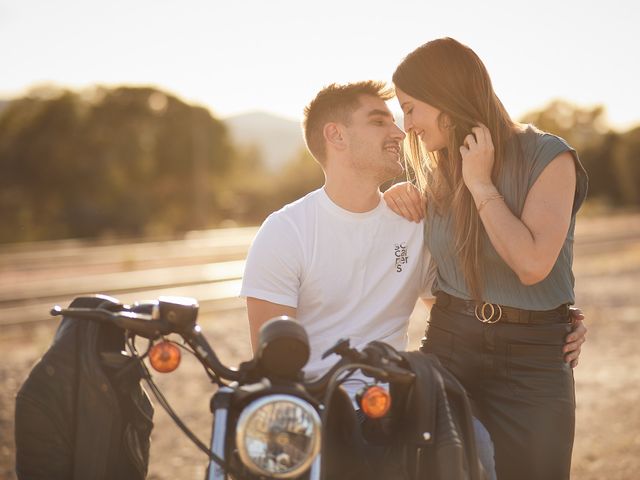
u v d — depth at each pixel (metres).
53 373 2.56
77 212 43.72
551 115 69.38
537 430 3.10
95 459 2.54
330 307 3.38
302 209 3.39
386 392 2.32
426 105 3.26
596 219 47.19
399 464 2.60
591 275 18.80
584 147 67.38
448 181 3.39
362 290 3.40
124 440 2.60
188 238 37.31
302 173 58.84
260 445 2.03
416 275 3.52
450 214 3.33
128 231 43.34
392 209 3.46
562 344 3.18
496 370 3.16
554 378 3.14
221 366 2.36
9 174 49.34
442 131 3.27
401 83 3.29
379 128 3.41
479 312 3.21
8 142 50.47
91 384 2.55
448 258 3.32
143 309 2.64
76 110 52.41
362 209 3.40
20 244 36.03
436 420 2.52
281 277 3.30
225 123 59.38
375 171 3.38
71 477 2.58
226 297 16.25
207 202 53.22
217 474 2.22
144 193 50.31
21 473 2.58
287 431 2.04
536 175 3.10
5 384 8.20
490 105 3.21
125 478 2.62
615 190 66.81
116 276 20.28
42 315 14.01
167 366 2.40
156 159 54.66
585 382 8.77
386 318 3.47
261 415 2.04
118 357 2.60
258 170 73.81
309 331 3.38
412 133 3.51
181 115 56.50
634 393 8.13
